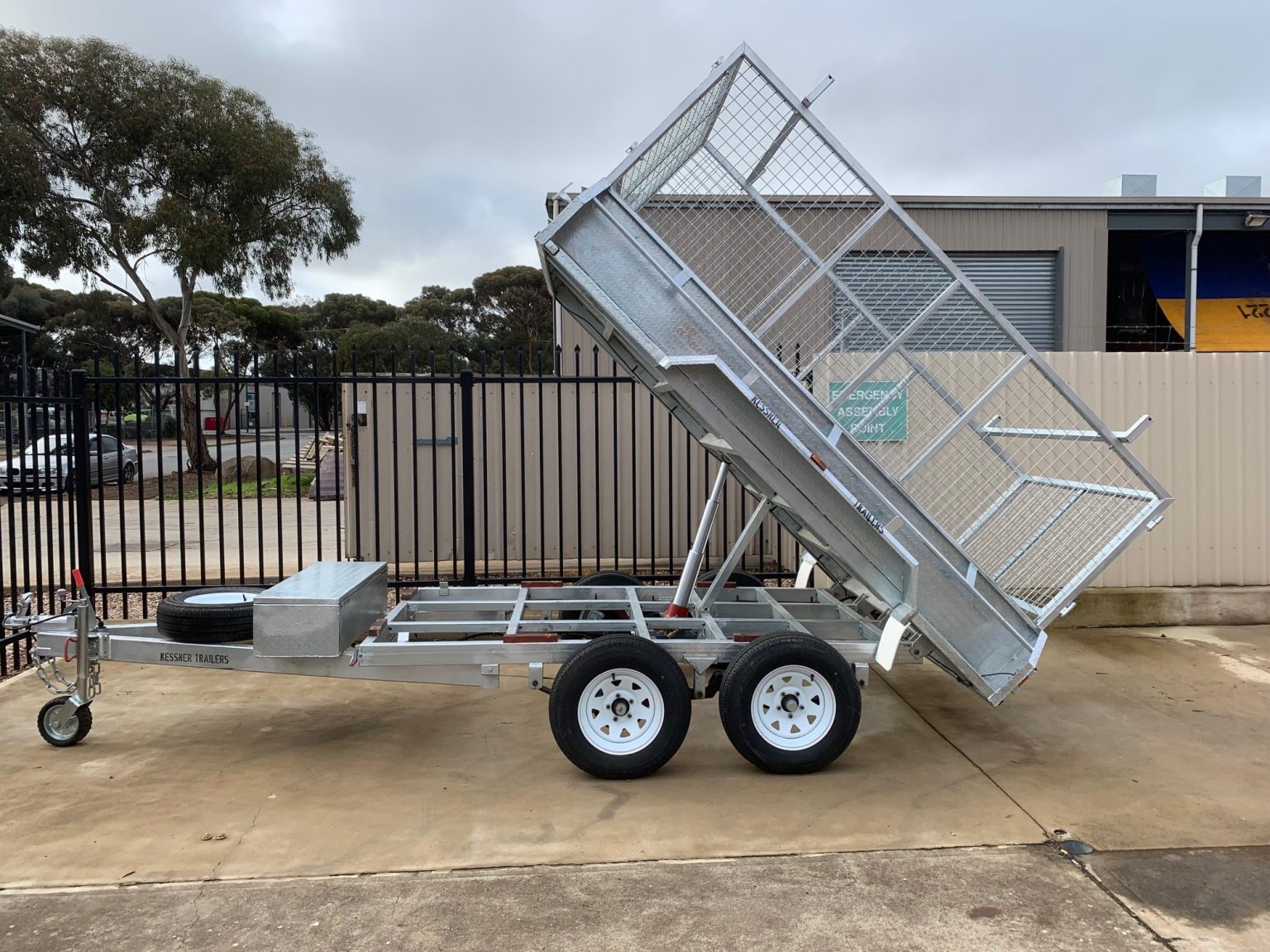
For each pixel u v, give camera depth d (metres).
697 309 4.26
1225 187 17.09
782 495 4.35
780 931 2.96
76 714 4.54
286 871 3.34
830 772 4.32
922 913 3.07
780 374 4.38
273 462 22.45
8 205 19.86
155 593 8.29
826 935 2.94
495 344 43.22
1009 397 6.95
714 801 3.98
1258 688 5.67
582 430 8.97
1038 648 4.33
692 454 8.97
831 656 4.23
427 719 5.12
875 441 6.76
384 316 44.44
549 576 8.54
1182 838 3.63
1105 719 5.10
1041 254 14.14
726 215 4.86
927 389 6.78
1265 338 17.16
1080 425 7.02
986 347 5.36
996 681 4.36
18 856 3.43
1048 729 4.95
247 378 6.86
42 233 20.66
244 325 31.09
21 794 4.01
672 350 4.27
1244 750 4.62
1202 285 17.50
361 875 3.31
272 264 23.52
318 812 3.85
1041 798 4.02
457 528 8.96
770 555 8.88
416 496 7.36
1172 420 7.24
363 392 8.83
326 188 23.33
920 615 4.24
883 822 3.77
